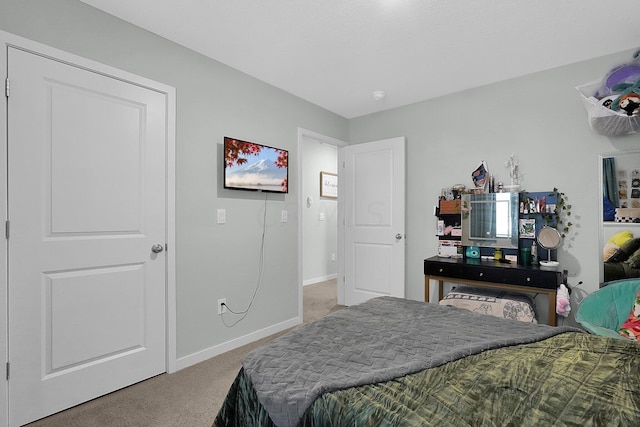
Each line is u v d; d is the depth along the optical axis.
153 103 2.27
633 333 2.08
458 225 3.31
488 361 1.17
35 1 1.77
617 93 2.26
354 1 1.93
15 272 1.72
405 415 0.86
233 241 2.79
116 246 2.09
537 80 2.88
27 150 1.75
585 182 2.68
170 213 2.35
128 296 2.15
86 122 1.96
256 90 2.99
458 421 0.83
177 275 2.41
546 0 1.90
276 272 3.19
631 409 0.88
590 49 2.47
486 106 3.15
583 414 0.86
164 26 2.19
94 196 1.99
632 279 2.42
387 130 3.83
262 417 1.10
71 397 1.91
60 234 1.87
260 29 2.22
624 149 2.52
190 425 1.77
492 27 2.18
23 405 1.75
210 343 2.62
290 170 3.34
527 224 2.95
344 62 2.69
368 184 3.89
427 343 1.36
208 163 2.61
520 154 2.97
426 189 3.53
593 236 2.64
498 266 2.77
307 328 1.55
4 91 1.67
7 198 1.69
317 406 0.95
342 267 4.18
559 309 2.45
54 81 1.84
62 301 1.88
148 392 2.09
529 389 0.98
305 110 3.52
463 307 2.85
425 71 2.86
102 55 2.02
